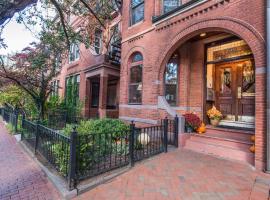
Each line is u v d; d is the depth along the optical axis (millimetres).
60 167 4391
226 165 4992
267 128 4480
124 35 9938
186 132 7027
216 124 7559
